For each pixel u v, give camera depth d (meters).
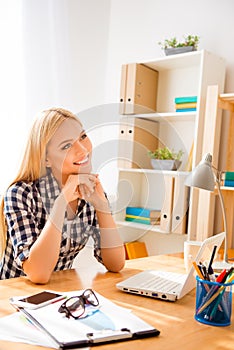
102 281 1.33
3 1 2.44
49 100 2.66
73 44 2.79
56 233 1.29
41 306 1.02
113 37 2.98
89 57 2.89
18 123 2.52
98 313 0.99
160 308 1.09
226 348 0.85
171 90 2.65
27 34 2.55
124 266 1.59
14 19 2.49
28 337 0.85
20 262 1.28
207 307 0.99
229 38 2.40
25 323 0.92
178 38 2.62
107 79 3.00
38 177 1.46
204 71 2.23
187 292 1.23
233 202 2.30
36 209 1.45
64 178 1.39
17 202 1.40
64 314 0.97
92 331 0.88
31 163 1.44
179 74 2.62
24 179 1.48
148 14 2.79
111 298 1.15
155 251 2.64
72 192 1.35
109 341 0.85
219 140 2.28
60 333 0.86
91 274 1.42
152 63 2.51
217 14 2.45
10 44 2.48
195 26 2.54
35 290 1.19
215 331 0.94
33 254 1.26
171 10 2.67
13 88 2.50
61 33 2.71
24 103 2.54
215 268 1.42
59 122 1.34
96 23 2.92
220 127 2.28
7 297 1.11
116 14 2.97
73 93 2.80
